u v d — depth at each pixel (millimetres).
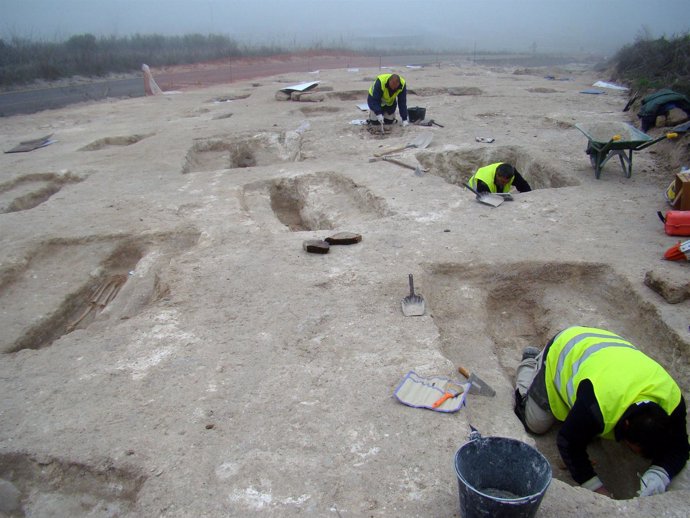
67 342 4121
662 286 4273
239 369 3662
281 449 2943
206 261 5328
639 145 6879
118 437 3090
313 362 3707
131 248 6172
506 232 5688
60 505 2887
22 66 25062
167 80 26781
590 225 5777
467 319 4543
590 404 2801
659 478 2758
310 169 8352
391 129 10742
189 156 9820
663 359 3969
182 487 2732
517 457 2477
